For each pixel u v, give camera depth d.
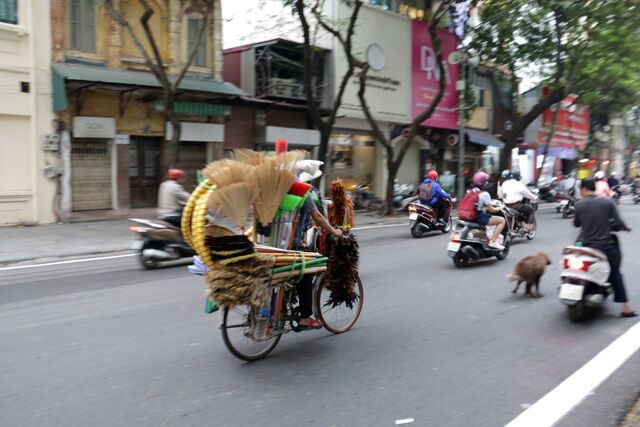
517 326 6.11
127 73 16.33
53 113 15.10
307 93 17.83
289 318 5.24
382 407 3.99
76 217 15.70
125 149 16.73
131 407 3.96
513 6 21.36
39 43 14.79
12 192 14.52
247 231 4.98
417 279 8.62
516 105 29.91
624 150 43.72
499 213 10.47
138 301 7.18
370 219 18.75
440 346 5.39
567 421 3.79
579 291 6.10
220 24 18.69
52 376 4.55
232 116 19.36
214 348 5.29
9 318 6.34
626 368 4.84
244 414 3.86
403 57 24.91
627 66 24.27
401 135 25.42
